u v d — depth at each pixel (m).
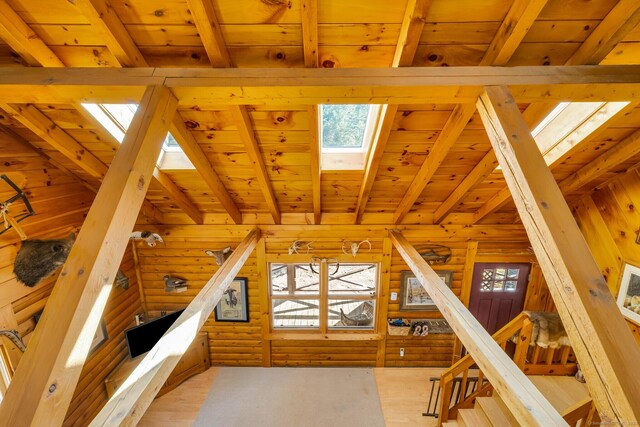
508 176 1.42
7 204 2.46
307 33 1.58
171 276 4.57
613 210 3.39
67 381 0.99
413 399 4.17
